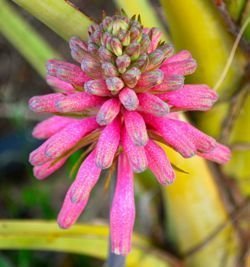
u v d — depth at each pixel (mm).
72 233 283
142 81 196
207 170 268
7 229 278
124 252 202
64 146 200
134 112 197
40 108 205
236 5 253
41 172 220
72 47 205
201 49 262
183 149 196
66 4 230
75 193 201
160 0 252
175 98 202
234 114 275
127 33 196
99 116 193
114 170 219
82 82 204
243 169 284
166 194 282
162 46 205
